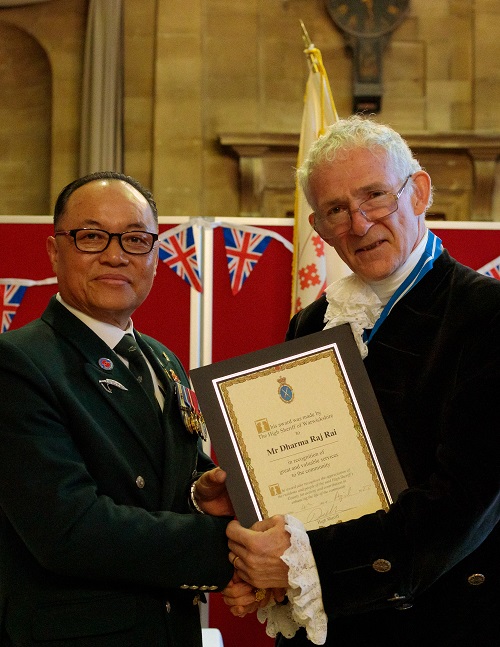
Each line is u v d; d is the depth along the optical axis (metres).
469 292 2.05
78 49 7.54
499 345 1.94
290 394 2.05
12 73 7.67
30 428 1.91
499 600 1.96
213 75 7.56
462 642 1.94
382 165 2.08
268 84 7.59
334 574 1.91
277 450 2.03
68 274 2.13
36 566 1.94
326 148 2.12
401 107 7.64
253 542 1.93
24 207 7.57
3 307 3.82
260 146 7.46
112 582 1.94
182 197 7.47
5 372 1.95
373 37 7.57
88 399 2.01
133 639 1.91
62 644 1.87
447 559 1.89
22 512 1.88
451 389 1.99
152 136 7.48
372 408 2.04
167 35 7.51
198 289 3.84
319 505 2.00
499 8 7.67
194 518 1.98
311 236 3.68
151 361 2.23
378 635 1.99
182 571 1.92
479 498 1.88
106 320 2.14
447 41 7.67
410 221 2.11
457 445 1.91
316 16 7.65
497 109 7.61
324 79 3.84
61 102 7.49
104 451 1.96
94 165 7.29
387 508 1.99
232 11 7.59
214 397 2.04
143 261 2.15
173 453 2.07
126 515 1.90
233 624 3.59
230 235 3.87
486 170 7.55
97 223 2.12
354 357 2.07
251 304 3.84
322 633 1.91
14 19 7.56
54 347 2.04
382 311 2.15
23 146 7.61
